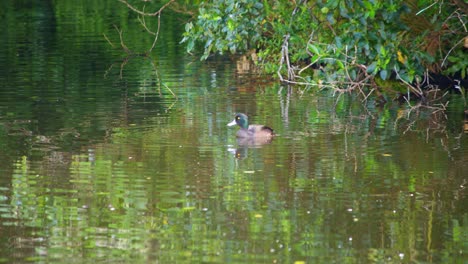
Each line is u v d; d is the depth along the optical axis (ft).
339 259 33.35
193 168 45.91
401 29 62.34
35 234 36.14
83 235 36.14
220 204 39.81
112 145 51.19
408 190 41.91
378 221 37.52
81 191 41.91
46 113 61.26
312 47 63.46
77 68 83.97
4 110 62.34
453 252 34.12
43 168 46.03
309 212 38.73
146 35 109.40
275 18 75.56
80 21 123.44
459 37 71.77
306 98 68.69
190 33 67.87
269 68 75.10
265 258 33.45
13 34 109.70
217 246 34.68
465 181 43.34
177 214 38.52
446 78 75.92
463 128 56.75
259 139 52.65
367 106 65.41
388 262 33.12
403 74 65.26
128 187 42.45
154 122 57.93
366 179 43.78
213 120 59.00
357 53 65.10
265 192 41.60
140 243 35.12
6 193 41.65
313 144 51.55
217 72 82.23
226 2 63.46
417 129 56.39
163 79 77.92
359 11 59.88
